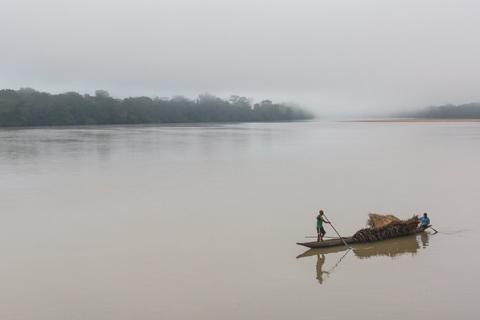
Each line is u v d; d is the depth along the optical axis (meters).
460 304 18.61
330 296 19.56
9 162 63.66
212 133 138.00
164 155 71.94
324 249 25.64
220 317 17.81
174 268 22.83
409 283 20.78
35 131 148.25
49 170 55.69
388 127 194.38
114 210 34.69
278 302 19.06
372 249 25.55
